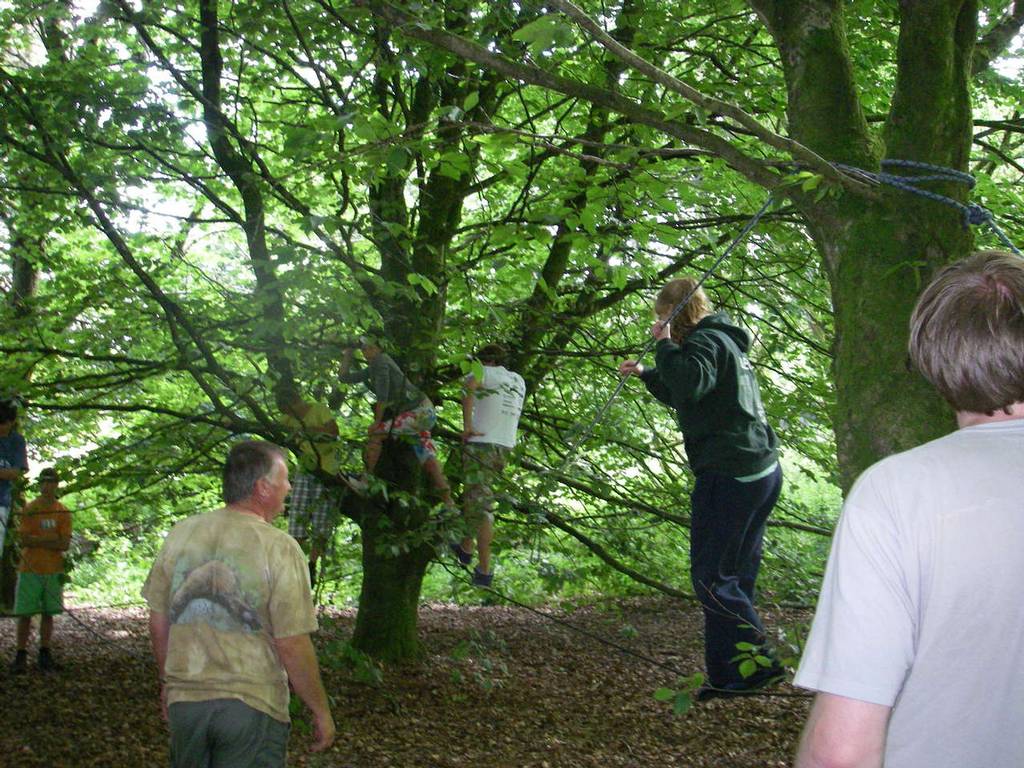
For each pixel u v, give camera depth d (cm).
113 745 588
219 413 637
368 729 635
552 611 1183
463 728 650
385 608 811
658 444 852
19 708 655
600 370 861
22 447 728
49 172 716
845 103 298
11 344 711
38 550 760
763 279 830
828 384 806
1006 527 141
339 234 682
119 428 869
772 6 314
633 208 500
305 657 327
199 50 655
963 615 139
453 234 764
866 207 282
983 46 341
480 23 572
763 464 393
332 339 637
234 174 643
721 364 389
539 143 351
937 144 277
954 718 138
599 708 709
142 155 749
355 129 369
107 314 752
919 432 259
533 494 693
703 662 866
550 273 768
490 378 684
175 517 791
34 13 735
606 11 646
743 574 404
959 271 156
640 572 848
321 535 673
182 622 324
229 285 805
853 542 144
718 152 295
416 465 717
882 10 700
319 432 635
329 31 630
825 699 139
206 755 320
